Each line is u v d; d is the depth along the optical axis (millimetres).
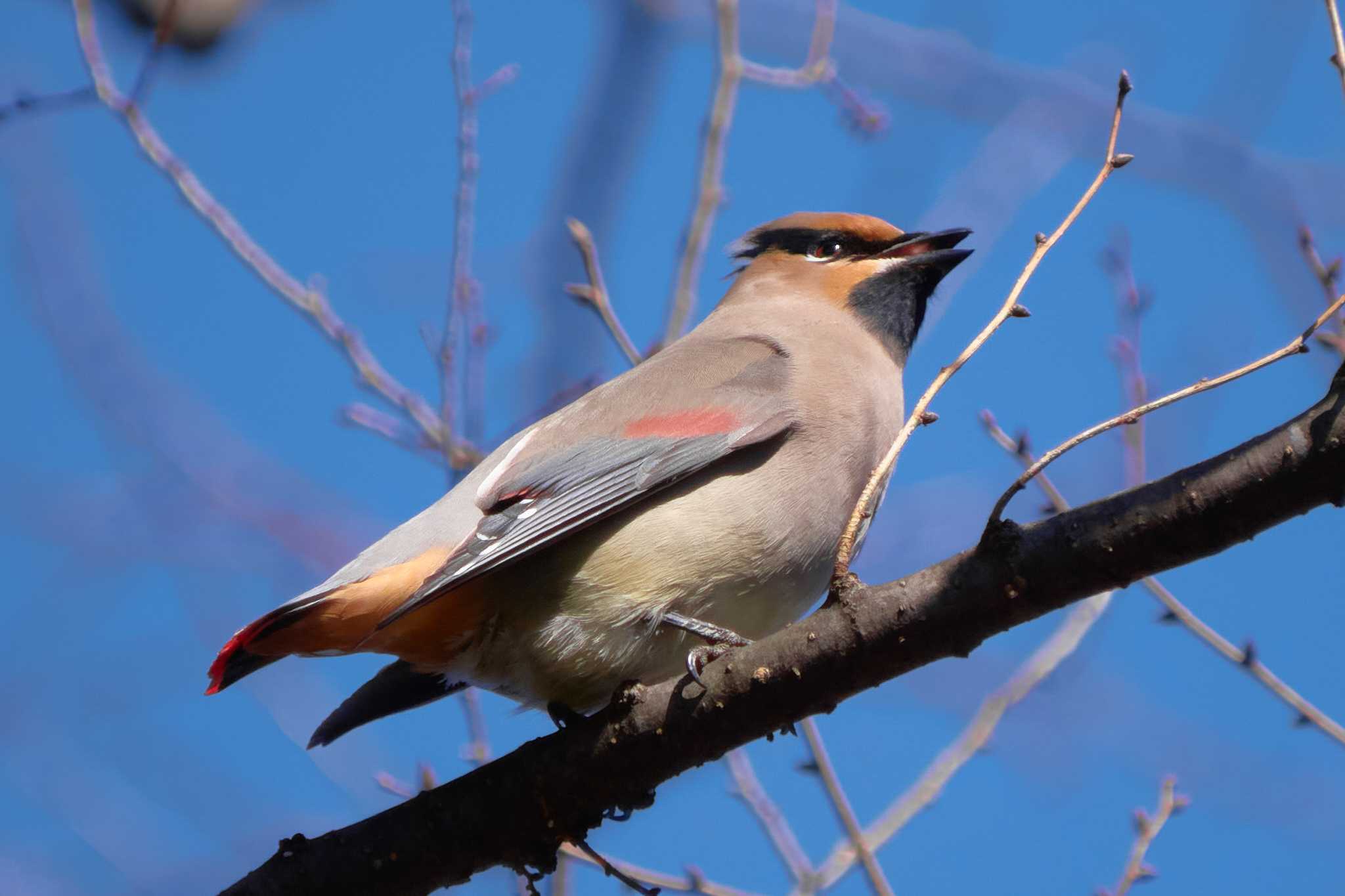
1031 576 7715
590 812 8828
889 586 8016
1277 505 7344
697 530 10102
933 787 11148
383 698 10523
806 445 10586
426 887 8945
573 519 9875
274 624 9492
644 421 10352
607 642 9938
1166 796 11438
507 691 10328
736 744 8469
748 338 11539
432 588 9336
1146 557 7555
